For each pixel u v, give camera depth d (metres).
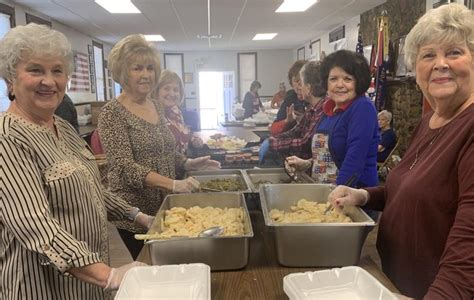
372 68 4.91
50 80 1.07
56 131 1.21
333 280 0.93
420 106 4.23
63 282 1.09
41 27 1.07
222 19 6.55
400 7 5.08
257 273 1.16
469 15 1.02
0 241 1.07
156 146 1.79
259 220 1.63
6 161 0.96
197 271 0.97
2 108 3.95
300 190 1.68
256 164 2.66
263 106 7.98
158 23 6.83
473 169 0.90
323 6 5.70
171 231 1.29
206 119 12.13
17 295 1.05
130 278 0.92
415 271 1.11
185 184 1.66
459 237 0.84
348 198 1.35
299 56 11.23
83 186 1.11
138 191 1.72
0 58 1.05
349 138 1.73
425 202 1.05
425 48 1.07
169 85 2.62
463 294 0.79
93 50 8.28
